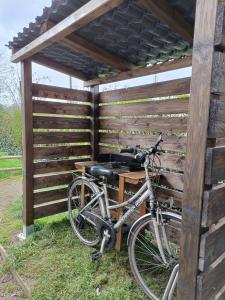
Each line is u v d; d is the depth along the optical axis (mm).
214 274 1190
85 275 2098
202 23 986
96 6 1477
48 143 3021
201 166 1025
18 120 9031
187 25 1775
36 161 2947
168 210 1856
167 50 2414
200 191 1037
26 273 2170
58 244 2631
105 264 2248
